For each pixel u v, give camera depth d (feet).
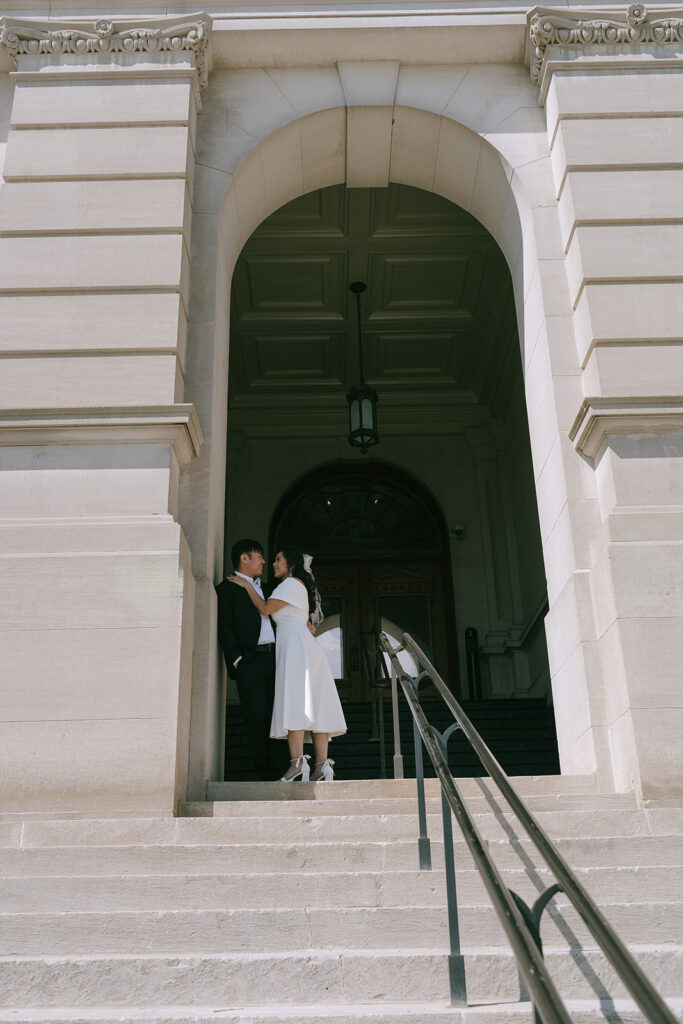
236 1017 9.95
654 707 18.43
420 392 49.62
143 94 25.18
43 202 23.79
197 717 19.84
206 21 26.03
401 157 28.07
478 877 13.75
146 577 19.52
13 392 21.70
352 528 49.60
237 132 26.17
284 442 49.88
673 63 25.54
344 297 42.80
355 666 46.88
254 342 45.37
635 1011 10.16
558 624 22.30
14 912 13.34
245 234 28.32
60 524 20.17
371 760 30.30
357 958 11.43
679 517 20.20
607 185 24.13
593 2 27.02
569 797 18.10
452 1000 10.77
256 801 18.20
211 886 13.66
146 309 22.62
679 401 21.38
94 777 17.93
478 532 48.39
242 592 22.02
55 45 25.73
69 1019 9.91
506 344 45.14
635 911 12.87
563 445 22.44
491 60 27.14
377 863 14.75
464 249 40.06
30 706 18.47
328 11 26.81
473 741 11.13
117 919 12.57
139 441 21.15
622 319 22.67
